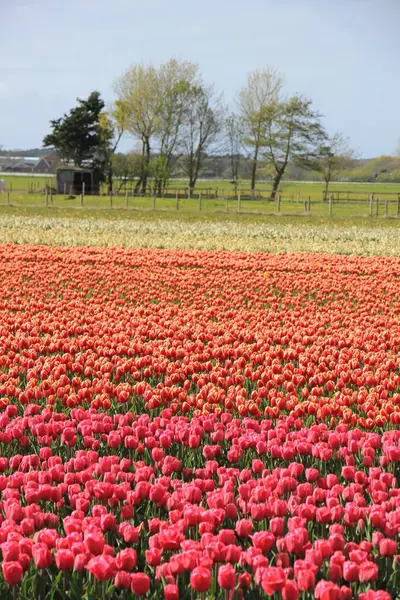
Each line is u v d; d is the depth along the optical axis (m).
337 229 69.62
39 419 14.16
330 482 11.29
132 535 9.27
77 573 8.95
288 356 20.22
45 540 8.83
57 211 93.81
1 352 19.97
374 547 9.62
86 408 16.39
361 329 24.78
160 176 160.25
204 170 178.88
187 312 28.11
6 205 102.81
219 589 8.86
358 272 40.94
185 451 13.69
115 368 19.42
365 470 12.74
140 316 27.59
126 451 13.64
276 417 14.96
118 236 58.84
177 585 8.71
